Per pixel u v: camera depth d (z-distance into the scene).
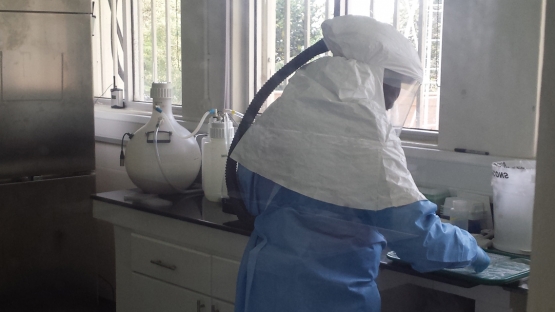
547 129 0.67
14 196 2.19
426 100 1.35
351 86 1.12
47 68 2.20
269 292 1.21
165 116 2.02
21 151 2.18
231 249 1.56
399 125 1.22
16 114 2.15
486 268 1.18
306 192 1.15
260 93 1.35
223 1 1.89
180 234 1.74
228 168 1.43
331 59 1.17
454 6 1.34
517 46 1.26
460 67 1.33
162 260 1.82
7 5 2.09
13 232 2.21
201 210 1.75
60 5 2.21
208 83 1.96
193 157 1.96
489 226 1.30
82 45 2.25
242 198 1.36
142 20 2.18
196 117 1.99
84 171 2.24
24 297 2.25
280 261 1.20
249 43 1.90
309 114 1.15
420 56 1.30
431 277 1.21
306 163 1.15
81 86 2.23
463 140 1.33
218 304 1.63
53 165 2.23
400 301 1.24
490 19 1.31
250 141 1.28
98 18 2.28
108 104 2.22
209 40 1.96
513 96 1.26
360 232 1.17
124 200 1.96
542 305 0.69
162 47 2.10
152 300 1.88
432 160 1.34
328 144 1.12
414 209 1.11
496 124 1.27
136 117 2.09
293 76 1.22
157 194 1.98
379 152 1.11
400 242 1.16
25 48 2.14
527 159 1.22
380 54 1.14
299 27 1.66
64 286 2.27
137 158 1.99
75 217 2.25
